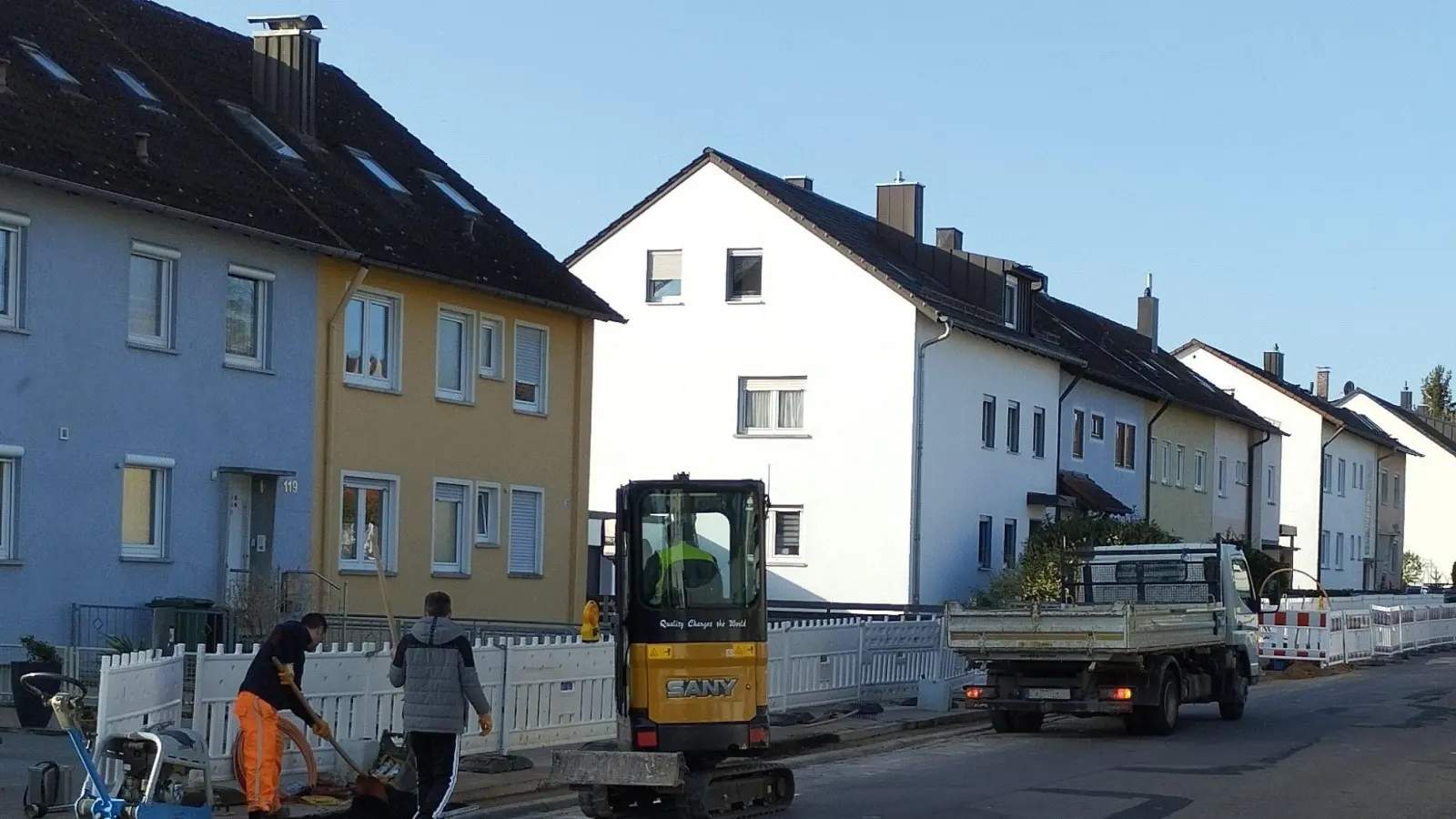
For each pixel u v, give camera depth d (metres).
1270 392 75.56
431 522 28.03
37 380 20.81
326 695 14.91
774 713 21.41
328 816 12.38
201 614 22.31
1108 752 18.98
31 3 25.16
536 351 31.00
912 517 38.53
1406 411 103.38
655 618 13.91
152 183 22.45
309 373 25.41
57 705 10.26
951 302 41.91
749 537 14.14
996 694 21.08
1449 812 14.12
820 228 39.75
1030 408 45.75
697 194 40.97
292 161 27.17
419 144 32.62
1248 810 14.05
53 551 21.05
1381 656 40.75
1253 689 30.38
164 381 22.77
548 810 13.97
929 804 14.33
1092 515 43.56
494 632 28.00
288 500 24.86
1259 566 49.28
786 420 40.19
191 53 28.20
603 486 41.28
